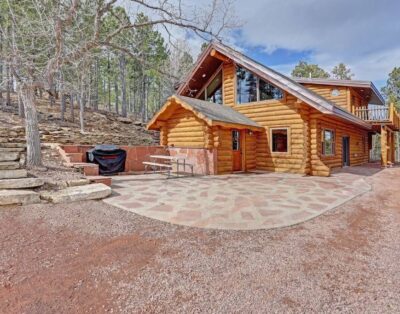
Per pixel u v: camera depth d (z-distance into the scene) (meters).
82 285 2.50
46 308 2.17
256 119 12.76
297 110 11.20
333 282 2.64
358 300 2.35
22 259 2.95
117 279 2.62
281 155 11.88
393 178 10.20
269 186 7.90
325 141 12.65
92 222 4.16
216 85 14.84
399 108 31.72
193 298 2.34
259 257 3.16
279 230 4.11
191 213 4.83
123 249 3.29
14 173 5.62
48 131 15.36
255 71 11.89
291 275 2.76
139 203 5.41
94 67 22.73
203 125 10.98
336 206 5.62
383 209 5.52
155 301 2.29
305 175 10.80
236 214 4.83
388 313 2.17
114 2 7.54
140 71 26.52
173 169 12.01
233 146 11.91
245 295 2.40
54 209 4.56
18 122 15.77
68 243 3.40
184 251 3.28
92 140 16.73
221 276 2.72
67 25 7.18
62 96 20.52
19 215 4.17
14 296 2.31
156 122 12.53
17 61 7.02
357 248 3.49
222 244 3.52
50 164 7.66
